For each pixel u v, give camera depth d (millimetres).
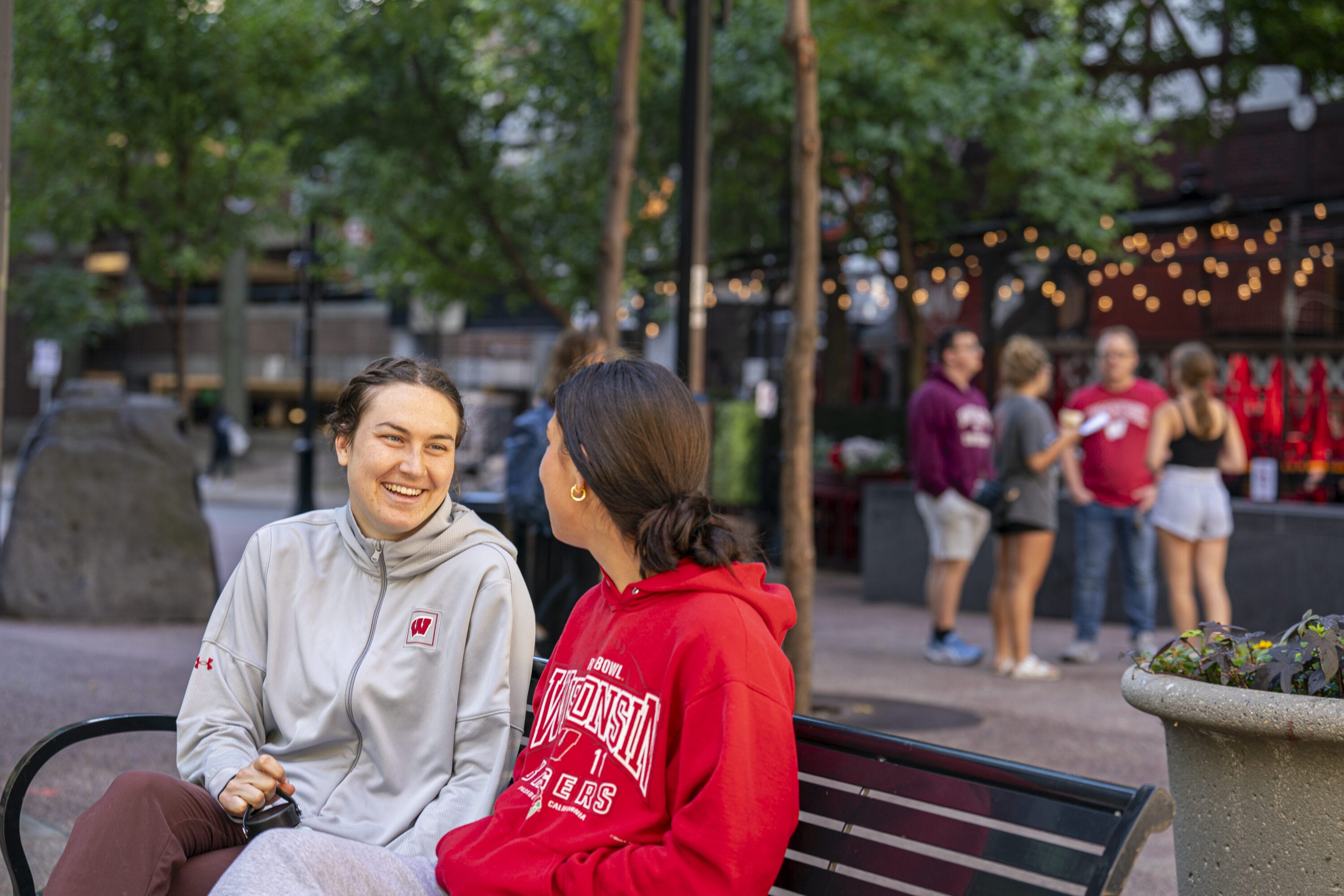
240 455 33000
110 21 13219
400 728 2537
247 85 13844
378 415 2562
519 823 2064
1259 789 2201
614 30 8078
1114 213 15109
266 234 37812
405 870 2086
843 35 8258
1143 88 18188
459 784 2436
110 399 9836
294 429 39875
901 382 20922
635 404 2023
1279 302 18016
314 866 1966
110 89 13539
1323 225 16281
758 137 15062
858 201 16500
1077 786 1732
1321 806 2135
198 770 2520
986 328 16578
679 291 6484
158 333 41812
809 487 5582
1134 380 8102
